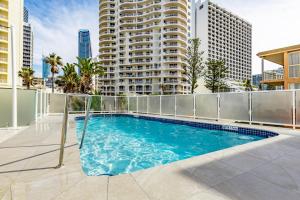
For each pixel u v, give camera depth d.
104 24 68.69
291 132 7.23
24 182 2.86
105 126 12.54
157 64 61.34
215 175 3.16
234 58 118.00
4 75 39.16
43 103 13.45
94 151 6.64
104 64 66.94
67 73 36.75
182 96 13.05
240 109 9.82
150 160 5.91
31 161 3.81
